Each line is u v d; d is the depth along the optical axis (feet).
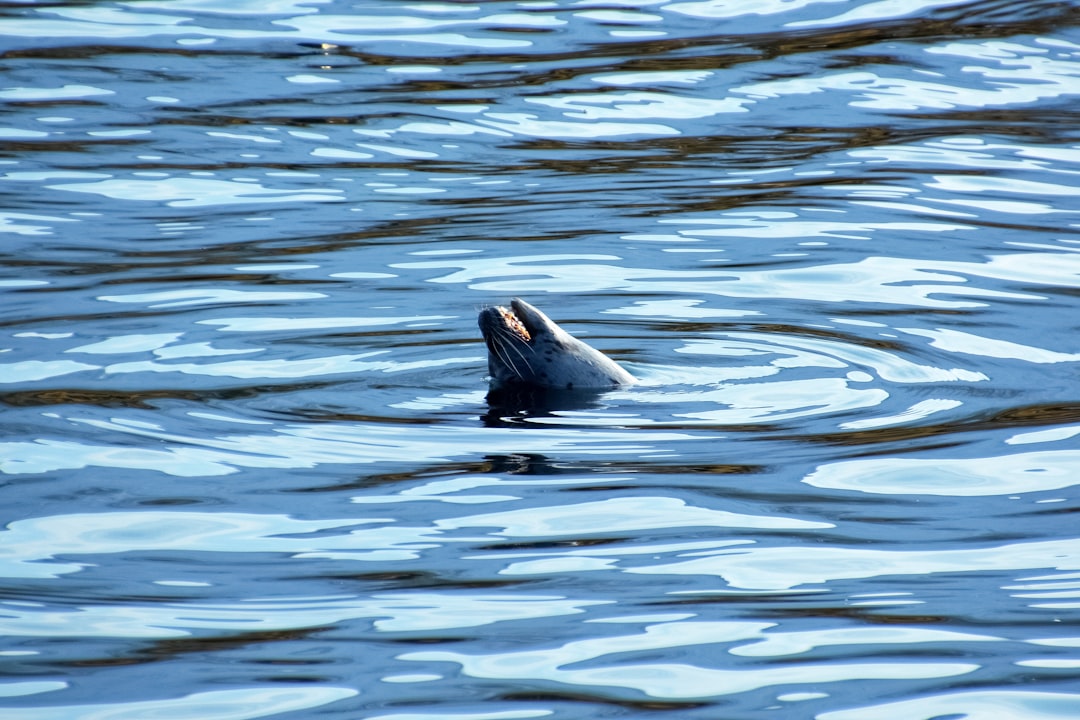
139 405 80.64
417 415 80.18
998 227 119.24
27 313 98.68
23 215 123.24
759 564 59.72
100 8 197.77
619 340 94.53
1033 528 63.36
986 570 58.85
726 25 191.21
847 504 66.64
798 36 185.16
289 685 49.03
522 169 138.62
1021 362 88.38
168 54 176.45
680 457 73.26
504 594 56.85
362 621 54.29
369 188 132.77
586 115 155.63
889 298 102.27
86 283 105.91
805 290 104.47
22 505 66.18
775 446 74.84
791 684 49.01
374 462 72.43
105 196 129.39
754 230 120.16
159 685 49.11
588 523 64.39
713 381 86.43
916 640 52.44
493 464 72.28
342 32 187.93
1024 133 146.92
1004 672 49.67
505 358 86.33
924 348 91.56
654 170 138.00
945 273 107.65
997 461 72.08
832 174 135.64
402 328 96.43
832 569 59.21
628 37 185.88
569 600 56.24
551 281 107.04
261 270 109.70
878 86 164.45
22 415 78.59
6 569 59.11
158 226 121.19
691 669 50.19
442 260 112.57
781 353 91.45
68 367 87.45
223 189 131.85
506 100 160.86
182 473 70.44
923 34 185.06
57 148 142.92
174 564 59.72
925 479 69.72
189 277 107.65
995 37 183.01
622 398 83.46
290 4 202.08
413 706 47.52
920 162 138.62
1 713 47.01
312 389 84.12
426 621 54.34
